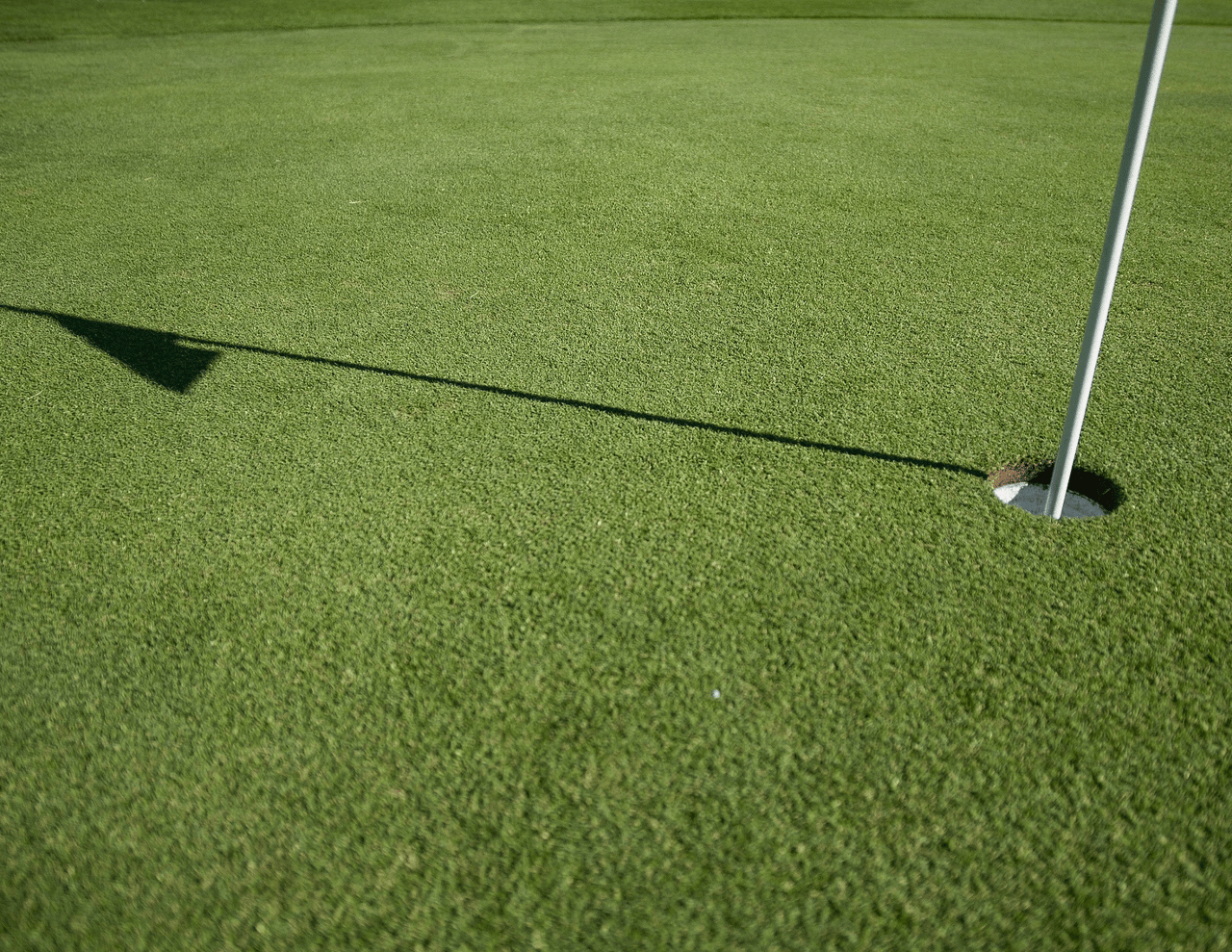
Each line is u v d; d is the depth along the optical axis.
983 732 2.11
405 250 5.23
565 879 1.82
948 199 5.97
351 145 7.48
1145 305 4.38
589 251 5.18
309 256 5.16
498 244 5.30
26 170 6.86
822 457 3.18
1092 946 1.68
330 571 2.67
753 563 2.66
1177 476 3.04
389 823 1.94
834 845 1.87
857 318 4.30
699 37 13.28
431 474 3.12
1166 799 1.94
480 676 2.29
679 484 3.04
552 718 2.17
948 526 2.80
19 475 3.15
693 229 5.50
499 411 3.51
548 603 2.53
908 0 16.95
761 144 7.35
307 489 3.05
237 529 2.85
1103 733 2.10
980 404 3.52
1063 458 2.71
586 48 12.27
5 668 2.34
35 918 1.76
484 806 1.97
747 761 2.05
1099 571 2.60
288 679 2.29
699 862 1.84
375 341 4.13
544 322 4.31
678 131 7.82
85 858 1.88
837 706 2.18
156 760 2.08
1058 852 1.84
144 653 2.38
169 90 9.64
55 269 5.00
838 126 7.91
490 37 13.36
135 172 6.80
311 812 1.96
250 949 1.70
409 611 2.51
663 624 2.44
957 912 1.74
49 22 14.10
